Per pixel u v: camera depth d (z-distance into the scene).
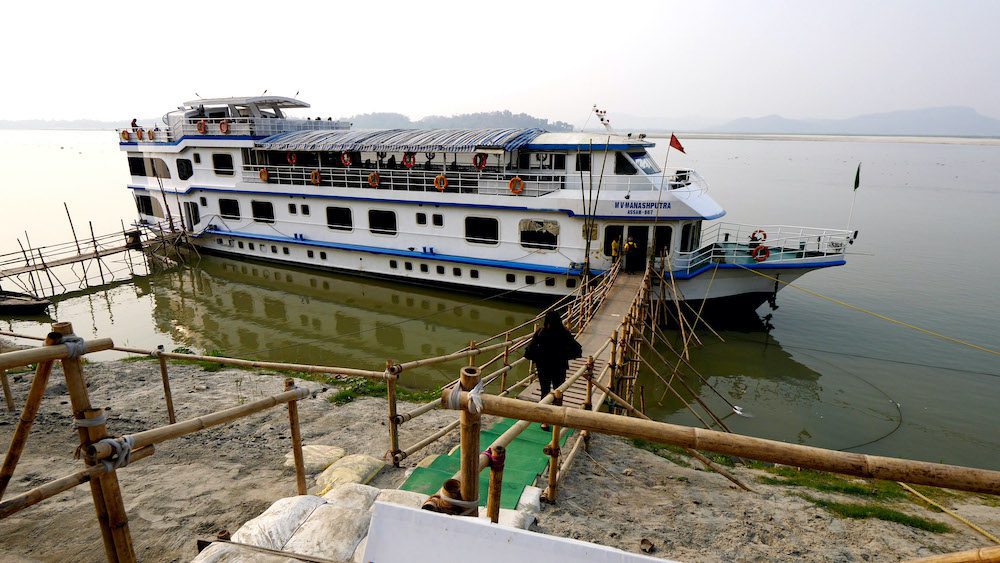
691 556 5.68
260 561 3.34
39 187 71.50
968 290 25.67
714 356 18.19
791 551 6.03
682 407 14.92
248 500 6.34
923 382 16.44
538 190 20.52
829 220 44.72
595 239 19.77
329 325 21.05
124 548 3.56
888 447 13.18
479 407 2.82
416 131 25.17
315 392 10.51
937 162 149.50
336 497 4.86
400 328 20.61
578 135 21.50
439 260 22.31
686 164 128.12
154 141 29.16
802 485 8.59
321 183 24.53
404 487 6.07
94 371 13.49
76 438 8.69
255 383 12.70
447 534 2.20
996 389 15.95
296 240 25.50
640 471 8.24
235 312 22.70
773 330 20.45
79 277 28.28
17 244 36.22
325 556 3.69
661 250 19.30
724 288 19.64
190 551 5.20
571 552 2.07
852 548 6.25
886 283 26.91
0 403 10.55
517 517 5.52
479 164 20.83
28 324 21.27
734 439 2.62
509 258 21.12
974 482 2.36
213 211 28.11
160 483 6.85
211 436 8.94
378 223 23.45
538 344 8.70
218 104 29.02
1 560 4.92
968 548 6.51
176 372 13.62
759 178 88.62
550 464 6.44
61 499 6.19
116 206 54.16
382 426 9.73
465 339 19.50
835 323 21.27
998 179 90.69
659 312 19.70
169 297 24.66
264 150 26.58
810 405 15.06
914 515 7.68
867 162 146.75
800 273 19.09
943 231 40.66
